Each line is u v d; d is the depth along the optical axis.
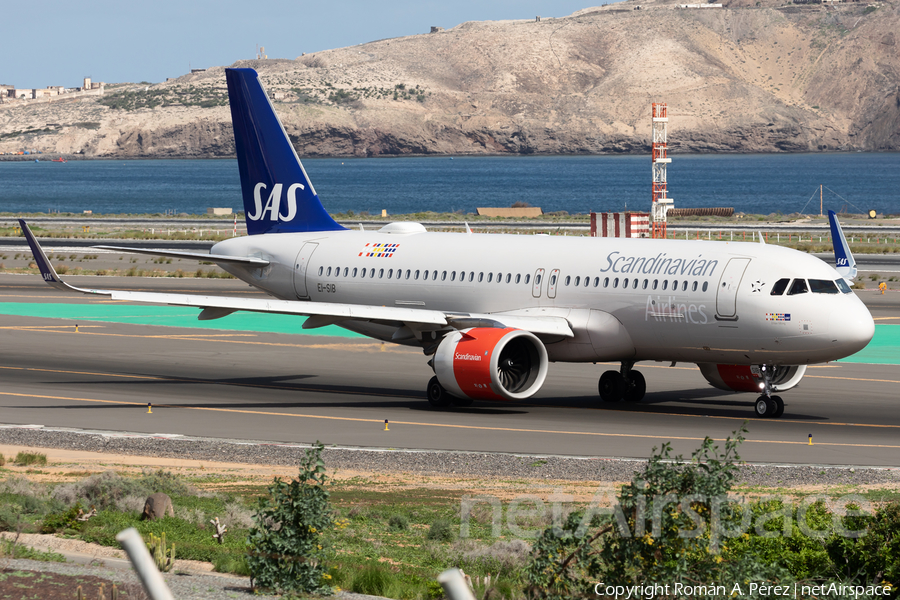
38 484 91.00
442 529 74.88
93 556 63.69
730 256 126.19
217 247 176.88
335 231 170.50
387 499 87.56
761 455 105.12
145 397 141.88
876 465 100.50
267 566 56.91
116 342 194.25
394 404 138.38
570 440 114.19
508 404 138.75
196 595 54.06
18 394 143.00
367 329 156.12
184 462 104.94
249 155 177.00
